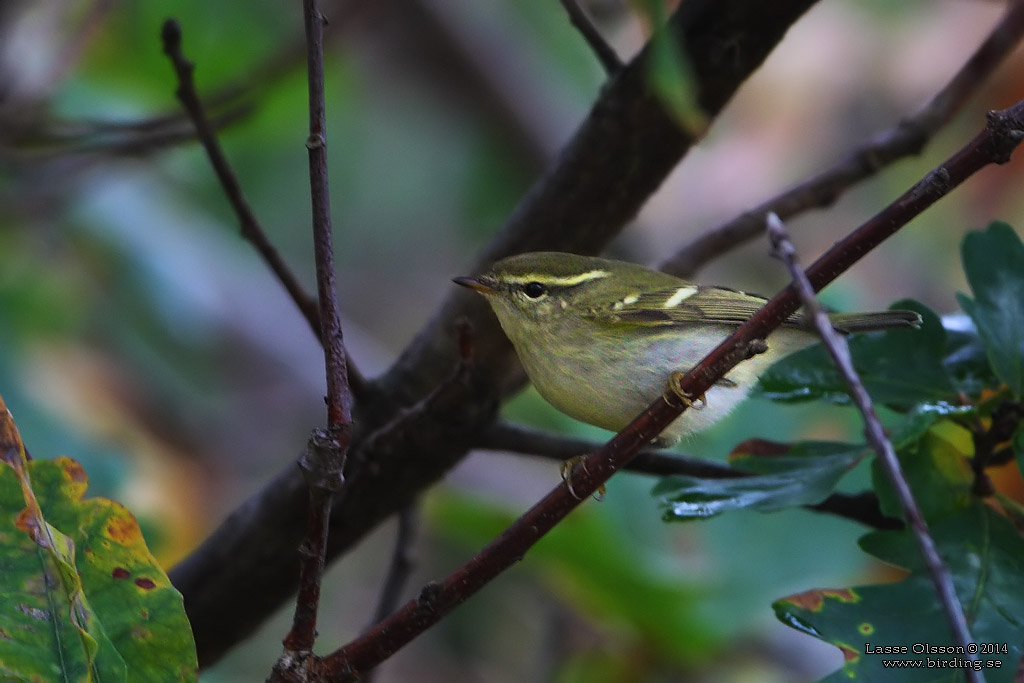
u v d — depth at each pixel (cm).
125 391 1366
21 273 1320
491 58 1547
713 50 741
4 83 1134
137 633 570
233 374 1562
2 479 541
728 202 1539
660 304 844
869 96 1538
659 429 611
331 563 898
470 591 602
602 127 788
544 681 1208
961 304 707
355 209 1650
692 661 1062
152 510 1114
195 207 1510
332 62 1450
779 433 1034
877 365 746
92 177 1285
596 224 832
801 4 727
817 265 577
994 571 660
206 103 1042
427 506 1053
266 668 1355
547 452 836
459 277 847
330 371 561
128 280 1342
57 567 541
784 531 1056
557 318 842
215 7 1405
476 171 1658
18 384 1120
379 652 596
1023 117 548
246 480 1504
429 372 859
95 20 1149
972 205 1547
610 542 992
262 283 1625
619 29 1430
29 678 532
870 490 795
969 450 793
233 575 880
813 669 1164
